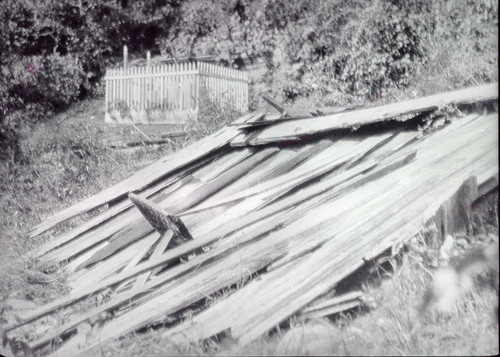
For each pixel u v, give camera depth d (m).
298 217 4.85
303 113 7.62
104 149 10.53
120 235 6.48
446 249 3.92
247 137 7.44
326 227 4.44
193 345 3.84
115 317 4.83
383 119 5.89
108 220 7.15
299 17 12.77
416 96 7.94
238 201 6.02
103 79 15.91
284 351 3.41
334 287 3.80
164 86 12.35
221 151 7.53
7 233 8.04
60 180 9.64
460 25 8.38
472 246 3.92
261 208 5.64
